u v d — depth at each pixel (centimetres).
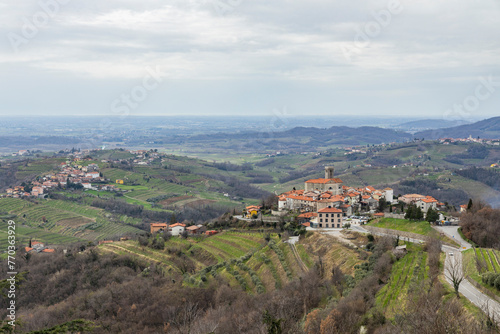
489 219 15162
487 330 7225
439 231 16162
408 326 7912
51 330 5497
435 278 10731
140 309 14425
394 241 14750
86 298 15500
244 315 11888
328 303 11806
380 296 10938
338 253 15362
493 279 9612
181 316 13650
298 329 9525
